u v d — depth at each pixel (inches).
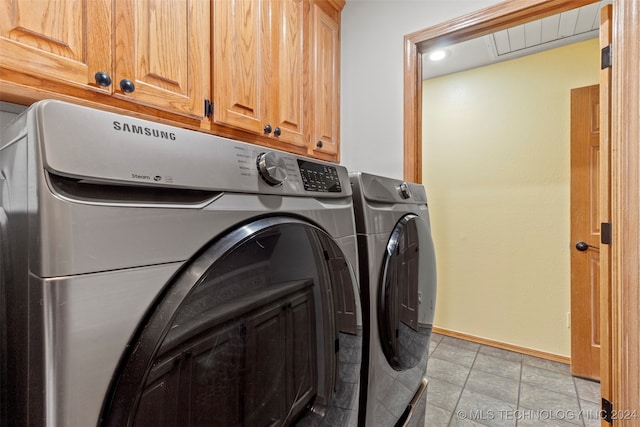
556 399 72.4
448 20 62.3
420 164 67.7
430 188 113.1
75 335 13.2
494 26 59.3
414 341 46.4
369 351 35.4
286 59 59.5
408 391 44.6
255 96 52.8
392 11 69.7
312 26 67.0
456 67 103.5
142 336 15.4
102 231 14.3
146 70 37.7
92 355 13.7
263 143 55.6
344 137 75.9
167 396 16.2
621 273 44.4
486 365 88.3
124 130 15.8
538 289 93.9
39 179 13.0
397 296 40.4
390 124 69.4
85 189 14.3
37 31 29.5
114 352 14.4
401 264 42.4
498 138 100.3
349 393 30.5
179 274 17.4
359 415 35.0
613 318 45.9
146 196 16.5
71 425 13.0
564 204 90.0
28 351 13.6
